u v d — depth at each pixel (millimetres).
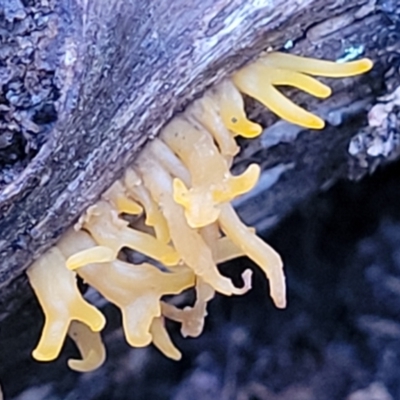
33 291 93
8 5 84
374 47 93
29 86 85
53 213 86
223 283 88
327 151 103
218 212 85
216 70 86
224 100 88
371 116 97
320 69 88
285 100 88
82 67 84
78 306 87
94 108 85
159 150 88
